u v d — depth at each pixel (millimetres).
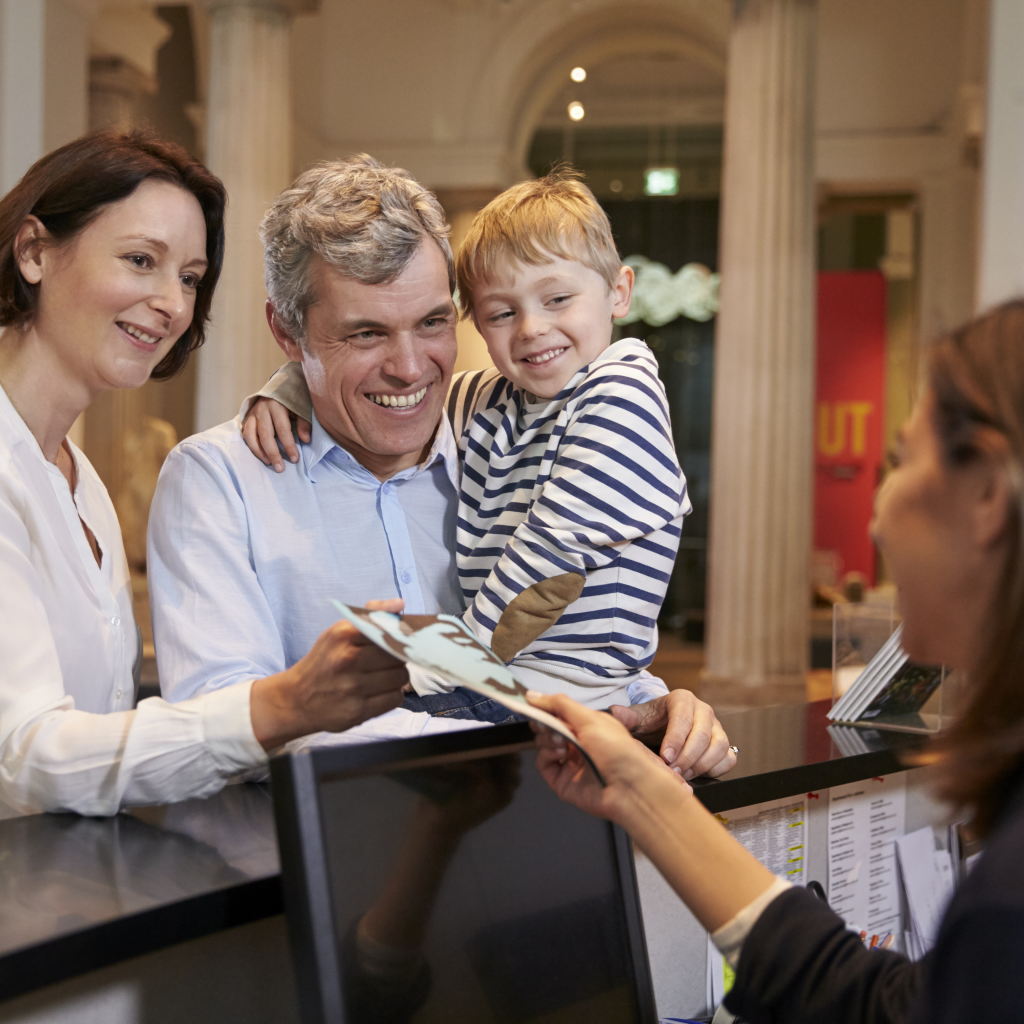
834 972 875
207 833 1123
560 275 1557
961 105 9578
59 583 1358
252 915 963
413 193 1438
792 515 7438
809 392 7531
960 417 780
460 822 963
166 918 897
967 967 682
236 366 8055
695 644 11805
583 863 1080
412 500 1662
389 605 1054
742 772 1426
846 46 10250
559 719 976
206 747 1123
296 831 822
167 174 1413
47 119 6832
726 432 7547
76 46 7129
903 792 1905
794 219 7453
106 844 1080
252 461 1545
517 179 11016
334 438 1595
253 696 1128
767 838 1638
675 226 14031
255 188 8156
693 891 924
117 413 11070
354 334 1438
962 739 779
